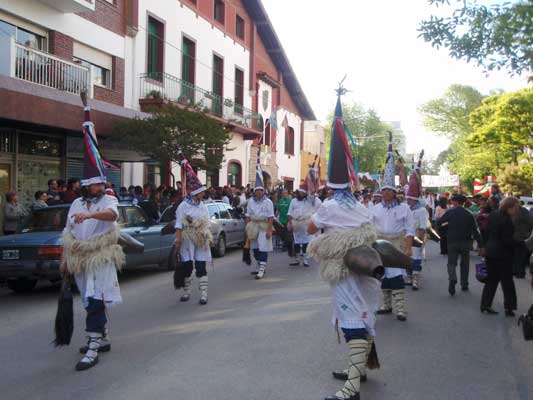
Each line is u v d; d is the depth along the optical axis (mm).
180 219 8977
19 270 9180
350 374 4645
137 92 20672
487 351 6332
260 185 11805
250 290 10141
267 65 34688
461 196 10070
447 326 7539
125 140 16359
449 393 4973
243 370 5512
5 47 13367
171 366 5648
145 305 8812
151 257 11742
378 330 7293
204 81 26281
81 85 16312
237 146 29281
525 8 8406
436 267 14047
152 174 21859
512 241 8141
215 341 6582
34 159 15812
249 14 31656
